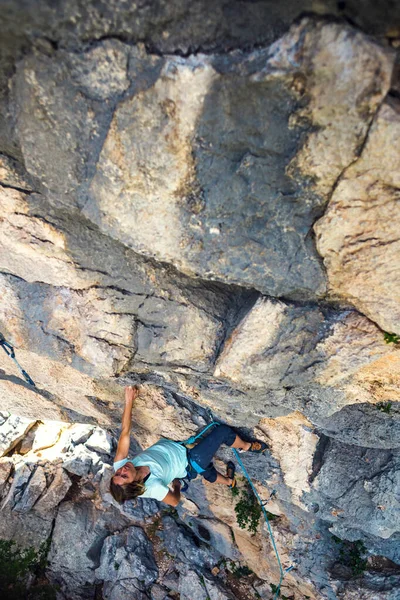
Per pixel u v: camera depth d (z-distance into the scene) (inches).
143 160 145.9
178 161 144.6
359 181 136.6
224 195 152.4
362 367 199.9
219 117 134.6
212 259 171.5
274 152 140.0
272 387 215.8
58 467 536.4
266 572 445.7
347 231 149.8
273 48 120.6
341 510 323.9
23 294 221.5
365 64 115.5
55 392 315.6
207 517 455.8
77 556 510.0
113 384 276.1
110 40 125.3
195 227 162.2
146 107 135.0
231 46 125.0
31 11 117.4
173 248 169.9
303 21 115.6
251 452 323.6
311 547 402.0
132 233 167.8
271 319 189.0
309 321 187.6
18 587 500.7
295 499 345.4
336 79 119.3
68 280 206.1
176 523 529.7
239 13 120.0
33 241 190.9
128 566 496.4
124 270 199.6
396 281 155.8
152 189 152.9
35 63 131.7
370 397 221.0
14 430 551.2
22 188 174.9
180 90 129.9
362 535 356.8
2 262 208.7
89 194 161.5
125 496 218.2
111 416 325.4
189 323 209.9
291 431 296.8
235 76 125.6
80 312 215.9
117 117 138.6
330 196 145.6
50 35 124.2
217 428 289.9
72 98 138.6
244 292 208.4
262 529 416.2
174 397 287.9
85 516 526.0
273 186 147.9
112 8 119.0
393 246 147.3
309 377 203.9
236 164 144.9
